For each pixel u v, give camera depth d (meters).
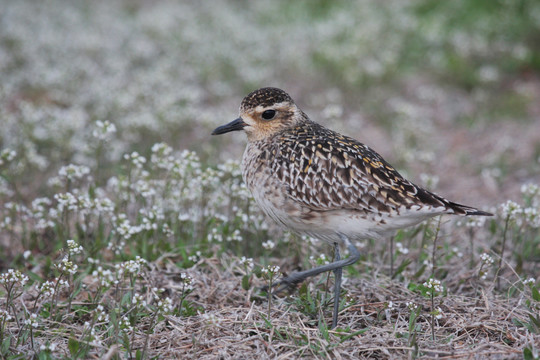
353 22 25.89
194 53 23.52
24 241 12.23
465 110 20.59
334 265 9.59
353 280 11.05
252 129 10.75
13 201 13.98
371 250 12.20
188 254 11.77
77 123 16.02
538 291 10.45
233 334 9.23
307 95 21.27
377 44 23.91
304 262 11.48
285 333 9.31
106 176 15.32
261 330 9.34
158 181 13.00
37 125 17.27
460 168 17.48
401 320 9.69
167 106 17.19
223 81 22.06
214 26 26.88
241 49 24.44
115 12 28.86
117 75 20.62
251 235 12.44
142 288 10.62
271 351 8.80
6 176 13.23
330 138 10.27
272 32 25.62
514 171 17.05
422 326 9.47
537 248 12.32
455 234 13.13
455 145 18.80
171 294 10.62
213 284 10.85
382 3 27.88
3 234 12.93
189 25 26.48
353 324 9.66
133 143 16.78
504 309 9.70
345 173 9.64
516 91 21.36
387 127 19.42
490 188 16.19
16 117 17.23
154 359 8.59
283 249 12.26
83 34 24.27
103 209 11.47
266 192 10.12
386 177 9.66
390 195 9.48
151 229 12.03
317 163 9.77
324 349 8.69
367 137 19.05
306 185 9.73
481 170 17.05
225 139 17.77
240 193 12.15
